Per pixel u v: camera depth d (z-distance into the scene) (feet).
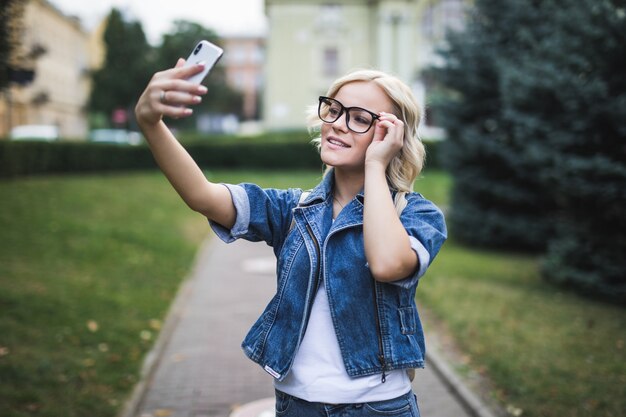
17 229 31.19
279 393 5.95
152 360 16.72
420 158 6.07
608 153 24.48
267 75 121.80
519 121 27.50
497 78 38.19
